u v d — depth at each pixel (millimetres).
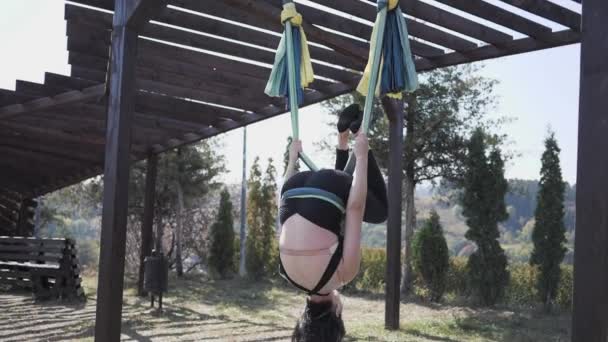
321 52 5957
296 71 2113
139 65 6137
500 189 10344
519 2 4684
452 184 12617
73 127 8422
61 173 12148
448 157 12180
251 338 6590
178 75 6488
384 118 11906
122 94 4238
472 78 11875
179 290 11508
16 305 8859
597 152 2227
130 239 16609
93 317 7730
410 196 12523
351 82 6504
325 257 1683
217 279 14227
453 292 11906
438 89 11766
